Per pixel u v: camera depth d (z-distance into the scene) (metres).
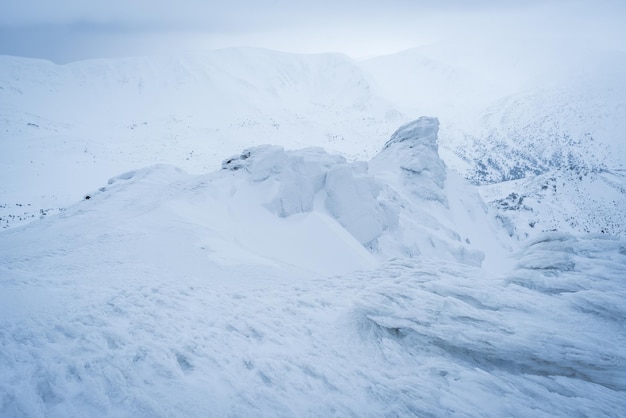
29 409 5.10
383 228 53.38
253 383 6.30
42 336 7.32
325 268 36.78
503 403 6.02
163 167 57.09
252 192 43.91
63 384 5.67
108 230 29.30
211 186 43.59
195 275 20.20
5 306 9.46
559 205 170.12
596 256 9.70
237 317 9.20
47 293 11.09
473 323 7.71
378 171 87.94
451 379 6.66
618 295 7.60
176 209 36.69
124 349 6.74
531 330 7.12
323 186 49.62
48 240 27.44
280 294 11.93
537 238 11.21
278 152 46.28
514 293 8.58
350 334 8.65
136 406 5.37
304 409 5.85
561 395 6.21
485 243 82.00
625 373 6.22
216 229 35.00
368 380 6.80
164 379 6.03
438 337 7.70
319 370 6.88
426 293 8.90
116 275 16.84
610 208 167.75
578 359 6.50
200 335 7.75
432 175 84.81
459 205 87.12
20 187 147.38
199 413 5.42
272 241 37.91
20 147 198.88
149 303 9.79
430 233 61.22
